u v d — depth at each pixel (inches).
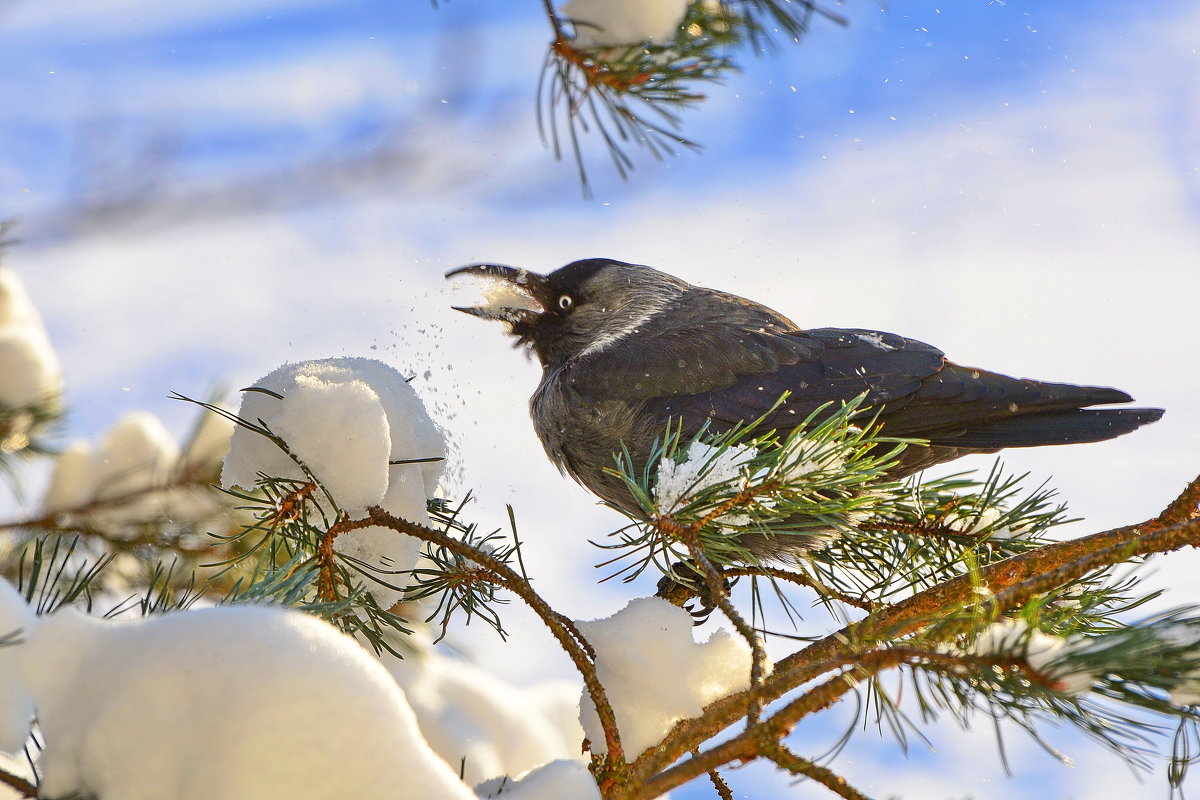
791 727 246.2
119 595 307.3
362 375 304.2
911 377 311.4
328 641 218.5
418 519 303.9
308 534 303.4
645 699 301.7
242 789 208.1
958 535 305.7
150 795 210.5
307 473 303.3
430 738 307.7
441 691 308.5
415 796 213.3
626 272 314.8
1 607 216.1
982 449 311.6
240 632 215.3
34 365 308.2
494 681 309.3
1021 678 235.1
